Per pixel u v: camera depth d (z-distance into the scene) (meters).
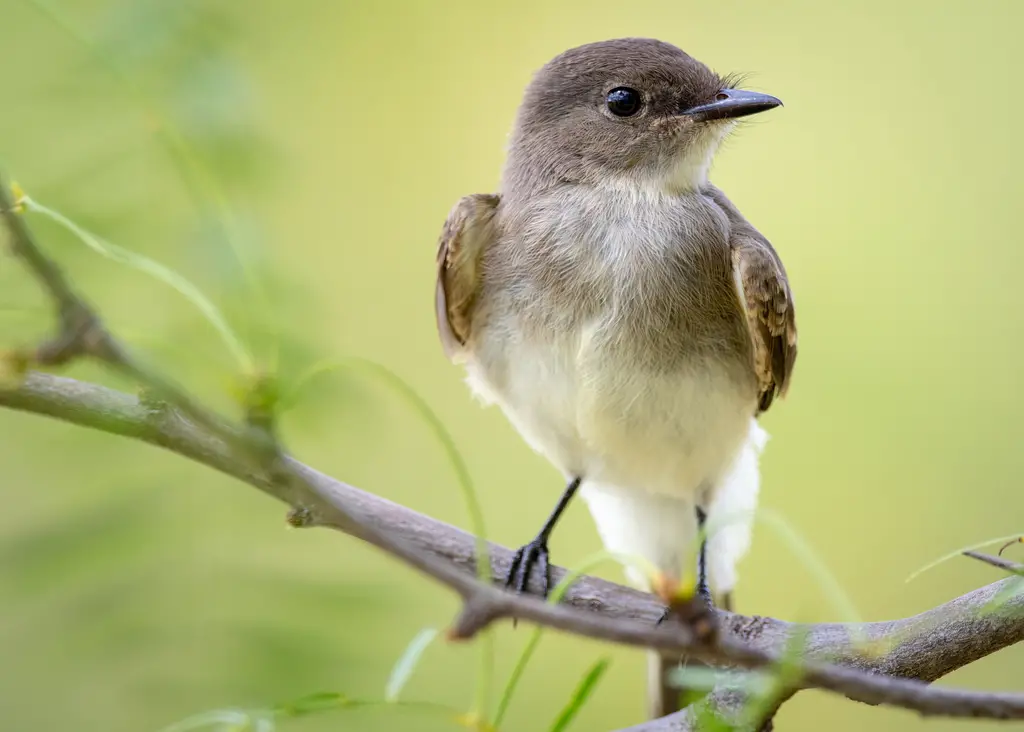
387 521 7.80
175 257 7.62
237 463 6.39
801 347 13.90
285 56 13.36
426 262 14.05
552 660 11.85
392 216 14.17
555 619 4.62
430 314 13.86
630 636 4.63
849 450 13.49
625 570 10.16
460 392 13.30
